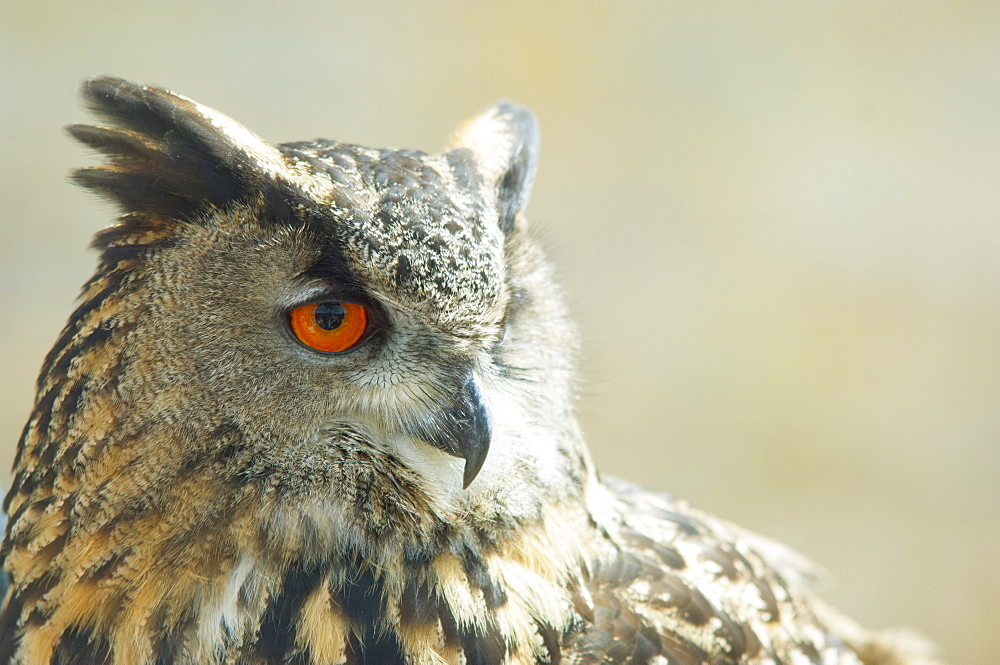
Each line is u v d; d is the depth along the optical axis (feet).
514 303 12.90
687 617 12.92
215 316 12.73
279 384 12.75
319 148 12.81
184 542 12.75
